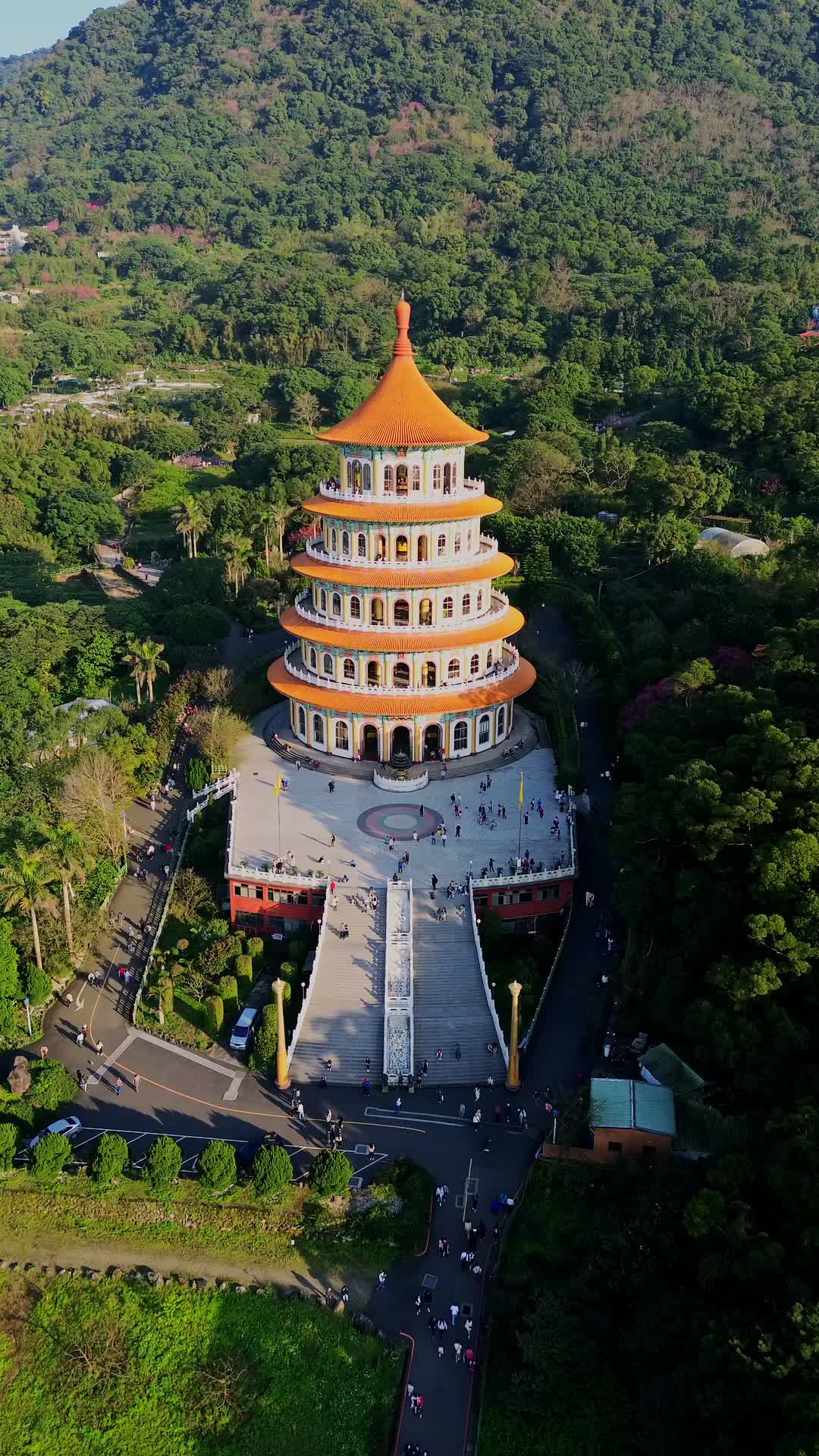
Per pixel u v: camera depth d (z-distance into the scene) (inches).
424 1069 2866.6
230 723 4256.9
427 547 4109.3
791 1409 1766.7
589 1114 2559.1
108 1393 2208.4
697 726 3324.3
